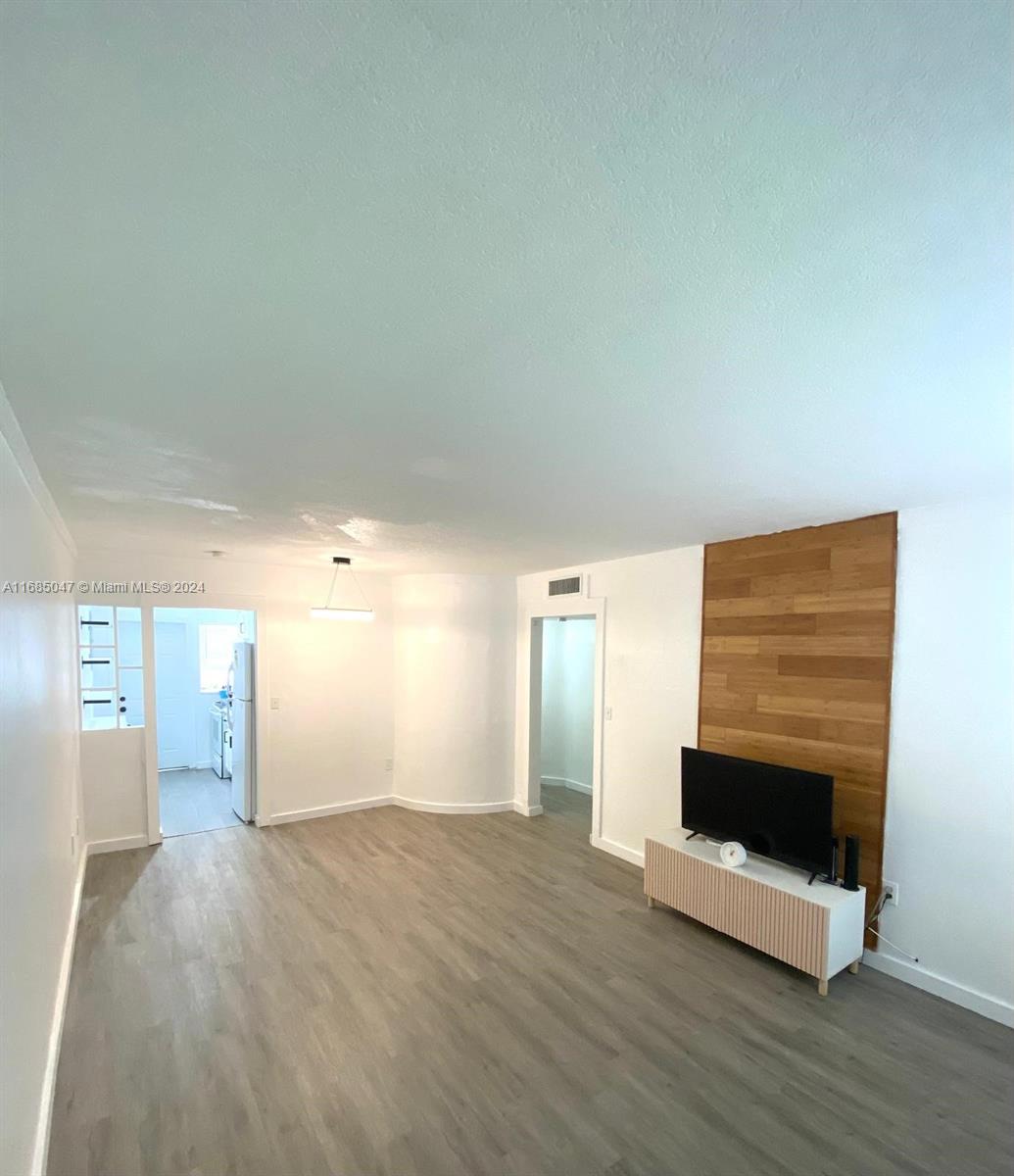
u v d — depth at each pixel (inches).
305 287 45.8
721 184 34.5
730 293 45.6
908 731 123.0
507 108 29.5
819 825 127.3
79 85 28.2
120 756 193.9
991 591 112.6
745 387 63.4
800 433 77.7
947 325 50.3
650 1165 80.2
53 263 42.5
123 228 38.8
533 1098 91.5
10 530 71.6
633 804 186.5
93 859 185.6
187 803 247.3
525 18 25.0
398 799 245.0
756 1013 112.4
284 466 94.7
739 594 156.3
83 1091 91.9
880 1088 94.2
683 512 125.6
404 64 27.1
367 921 147.8
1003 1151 83.2
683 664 171.5
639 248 40.2
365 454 88.4
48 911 99.7
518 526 142.8
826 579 136.9
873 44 26.0
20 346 55.7
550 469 95.5
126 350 56.6
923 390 63.8
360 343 54.8
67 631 150.9
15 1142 66.8
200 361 58.8
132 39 25.8
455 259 41.8
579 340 53.5
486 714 237.6
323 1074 96.0
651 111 29.7
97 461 92.7
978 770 113.7
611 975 125.0
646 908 155.8
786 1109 89.7
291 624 224.7
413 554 189.3
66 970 119.3
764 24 25.3
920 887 120.6
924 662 121.0
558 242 39.7
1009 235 38.4
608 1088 93.7
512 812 238.5
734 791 143.6
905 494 110.5
